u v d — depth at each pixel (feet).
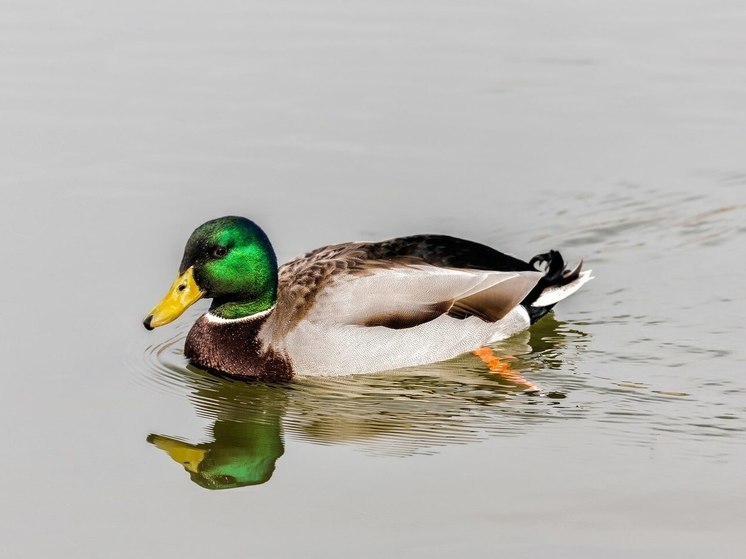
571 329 47.67
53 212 55.62
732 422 40.73
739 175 58.23
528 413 42.01
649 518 34.96
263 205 56.13
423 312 44.91
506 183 58.13
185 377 45.62
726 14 75.05
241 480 38.14
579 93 66.03
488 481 37.40
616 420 41.16
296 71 68.49
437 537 34.27
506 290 46.16
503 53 70.49
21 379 44.37
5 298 49.39
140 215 55.42
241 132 62.44
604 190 57.52
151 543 34.47
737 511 35.22
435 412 42.50
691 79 67.31
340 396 44.01
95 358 46.09
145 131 62.64
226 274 44.88
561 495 36.42
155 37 72.84
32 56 70.33
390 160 59.88
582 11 76.07
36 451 39.73
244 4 77.71
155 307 45.27
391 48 71.20
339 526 35.06
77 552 34.06
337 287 44.75
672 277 51.06
